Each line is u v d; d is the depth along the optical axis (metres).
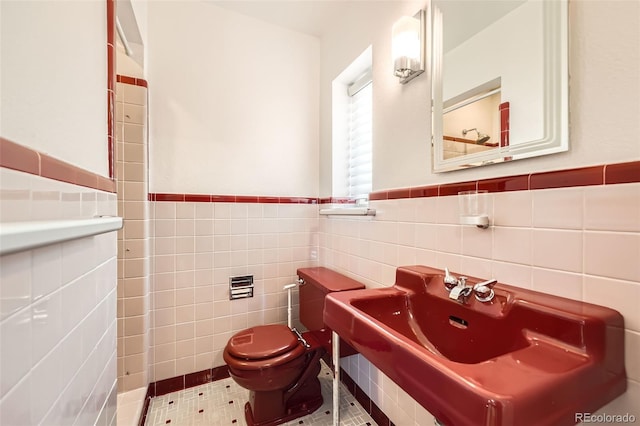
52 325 0.47
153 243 1.52
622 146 0.57
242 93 1.75
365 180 1.72
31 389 0.41
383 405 1.29
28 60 0.42
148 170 1.49
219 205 1.68
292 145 1.89
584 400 0.48
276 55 1.84
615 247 0.58
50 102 0.48
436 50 1.03
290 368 1.28
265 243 1.81
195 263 1.62
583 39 0.63
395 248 1.22
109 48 0.77
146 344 1.47
